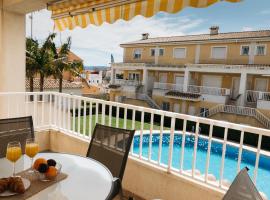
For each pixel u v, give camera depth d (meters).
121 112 15.30
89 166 2.07
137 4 2.73
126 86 22.88
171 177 2.86
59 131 4.62
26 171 1.85
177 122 13.91
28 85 22.69
